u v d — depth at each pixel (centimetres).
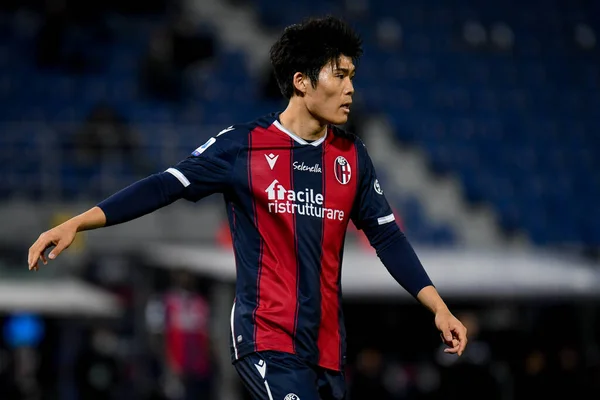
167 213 5334
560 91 7612
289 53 1413
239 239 1413
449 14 8038
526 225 6369
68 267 4969
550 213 6512
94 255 5178
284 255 1392
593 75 7844
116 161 5700
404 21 7900
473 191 6506
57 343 4531
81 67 6519
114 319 4491
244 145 1406
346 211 1429
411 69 7469
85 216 1295
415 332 4825
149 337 4925
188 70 6519
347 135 1471
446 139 6875
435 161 6638
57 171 5616
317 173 1416
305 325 1377
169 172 1375
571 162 6956
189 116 6278
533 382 4225
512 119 7206
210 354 4341
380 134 6619
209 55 6438
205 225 5362
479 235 6212
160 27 6938
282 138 1416
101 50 6650
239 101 6538
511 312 4900
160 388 4644
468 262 4475
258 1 7656
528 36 8012
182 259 4453
